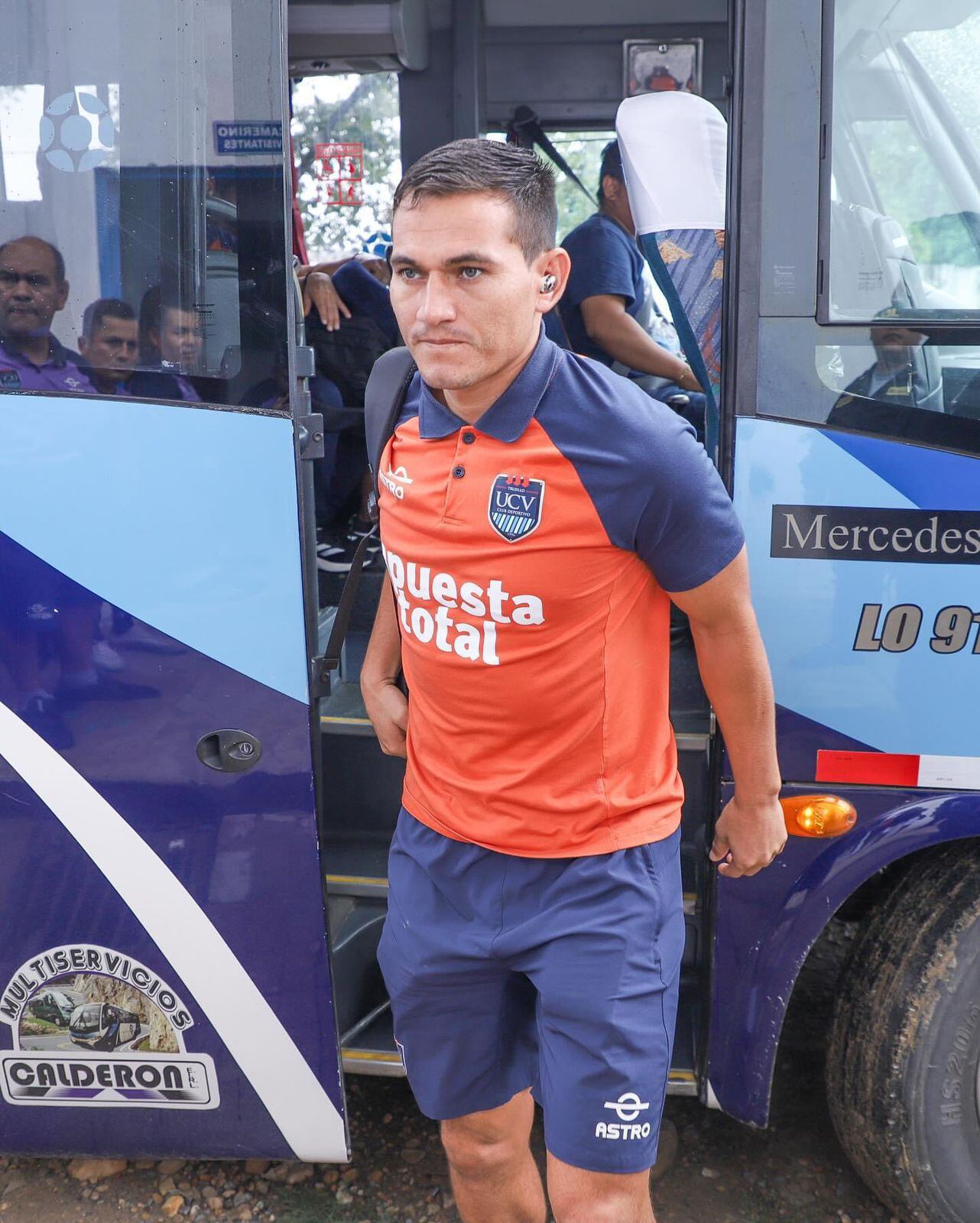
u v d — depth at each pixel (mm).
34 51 1727
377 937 2238
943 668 1828
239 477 1780
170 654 1831
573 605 1395
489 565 1395
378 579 3012
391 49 3158
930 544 1795
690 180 1960
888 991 1963
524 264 1314
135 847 1897
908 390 1782
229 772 1858
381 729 1796
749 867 1643
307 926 1909
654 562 1415
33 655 1847
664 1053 1500
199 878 1902
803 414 1792
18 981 1974
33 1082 2031
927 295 1776
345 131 3436
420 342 1335
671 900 1524
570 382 1377
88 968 1960
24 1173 2295
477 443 1398
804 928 1923
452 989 1602
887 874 2094
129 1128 2057
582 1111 1475
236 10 1703
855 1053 2002
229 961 1933
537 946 1495
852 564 1810
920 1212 2049
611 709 1448
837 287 1772
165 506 1792
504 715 1458
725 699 1527
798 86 1751
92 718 1859
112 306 1757
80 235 1749
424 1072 1683
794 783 1888
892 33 1761
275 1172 2281
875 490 1791
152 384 1771
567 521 1364
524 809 1486
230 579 1805
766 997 1951
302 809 1865
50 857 1912
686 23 3443
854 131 1771
